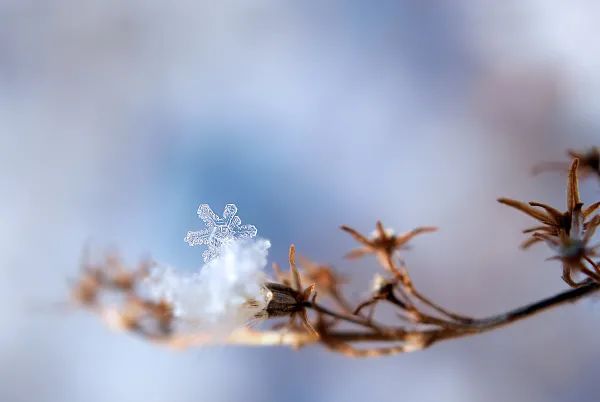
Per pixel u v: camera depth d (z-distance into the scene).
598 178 0.09
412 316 0.09
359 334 0.09
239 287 0.08
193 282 0.08
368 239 0.09
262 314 0.08
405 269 0.09
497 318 0.08
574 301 0.08
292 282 0.08
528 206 0.08
